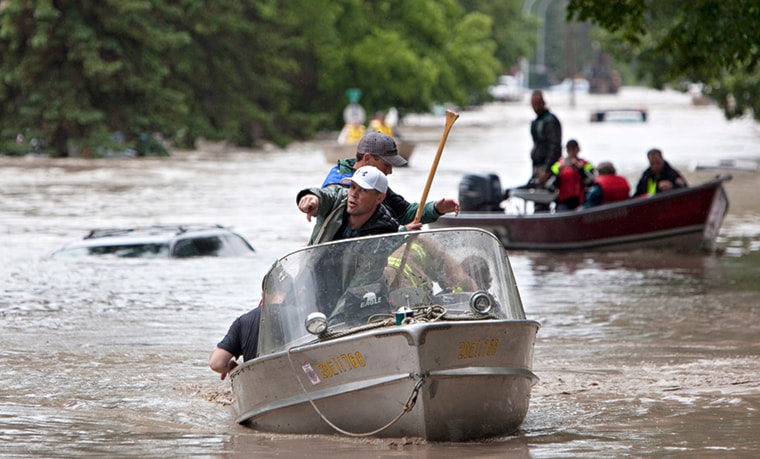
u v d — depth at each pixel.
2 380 33.06
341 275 26.02
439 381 24.36
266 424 26.72
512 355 25.56
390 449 24.70
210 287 51.09
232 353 28.75
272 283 26.52
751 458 24.41
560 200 69.00
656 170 68.81
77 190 109.94
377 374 24.62
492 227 68.44
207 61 195.25
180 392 31.66
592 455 24.62
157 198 101.38
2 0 165.62
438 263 26.23
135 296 48.81
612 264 62.12
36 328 41.53
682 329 42.03
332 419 25.50
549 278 56.75
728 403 29.89
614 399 30.66
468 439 25.58
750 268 59.84
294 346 25.83
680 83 147.12
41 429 27.11
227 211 89.88
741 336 40.53
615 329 42.16
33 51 164.25
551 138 68.00
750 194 104.38
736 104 142.38
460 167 138.38
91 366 35.03
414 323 24.56
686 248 67.00
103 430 27.02
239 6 195.25
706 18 60.09
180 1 184.62
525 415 26.97
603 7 62.22
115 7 165.25
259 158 167.12
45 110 164.75
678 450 25.08
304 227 78.62
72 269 56.62
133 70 171.38
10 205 94.75
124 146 166.50
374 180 26.64
